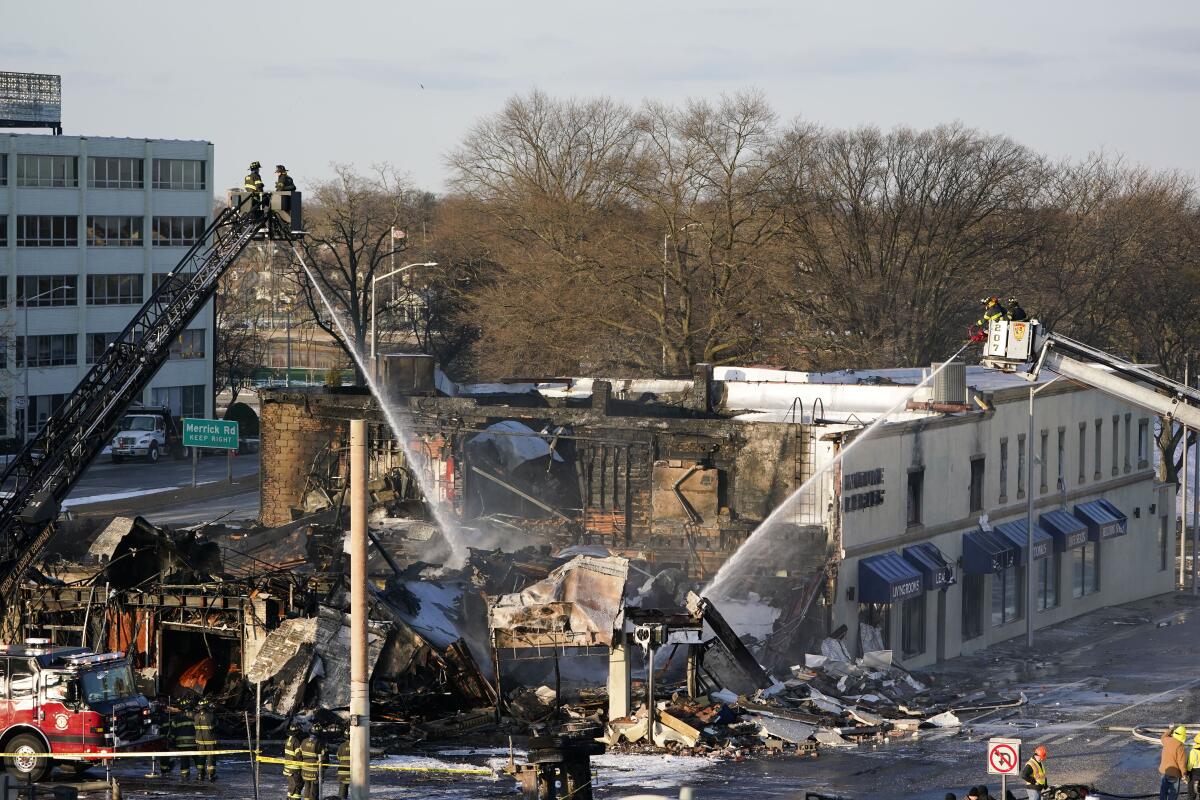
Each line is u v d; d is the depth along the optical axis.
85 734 89.69
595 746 81.06
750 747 106.75
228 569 139.88
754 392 169.62
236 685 114.62
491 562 129.75
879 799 91.88
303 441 167.12
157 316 122.75
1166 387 104.69
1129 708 130.75
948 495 161.38
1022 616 179.88
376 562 136.50
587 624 110.19
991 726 120.44
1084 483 195.38
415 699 111.50
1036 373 105.69
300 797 82.69
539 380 188.75
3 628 118.12
